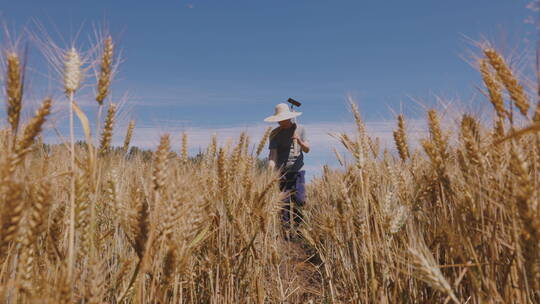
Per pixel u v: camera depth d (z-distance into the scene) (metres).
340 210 2.90
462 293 2.31
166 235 1.81
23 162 1.59
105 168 2.03
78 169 1.66
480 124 2.20
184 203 1.92
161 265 2.05
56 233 1.98
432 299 2.36
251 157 3.61
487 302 1.89
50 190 1.53
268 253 3.54
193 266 2.96
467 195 2.06
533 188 1.54
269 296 3.50
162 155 1.72
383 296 2.39
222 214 3.03
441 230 2.31
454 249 2.17
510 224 1.90
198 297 2.98
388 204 2.53
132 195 1.94
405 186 2.72
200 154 3.58
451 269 2.32
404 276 2.50
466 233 2.05
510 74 1.76
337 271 3.61
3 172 1.40
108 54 1.79
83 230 1.68
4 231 1.33
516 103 1.71
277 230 4.43
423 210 2.64
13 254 1.64
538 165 1.74
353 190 3.01
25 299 1.49
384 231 2.51
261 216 3.13
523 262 1.63
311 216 5.38
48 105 1.54
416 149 2.81
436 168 2.25
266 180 4.03
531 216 1.53
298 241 5.61
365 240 2.57
